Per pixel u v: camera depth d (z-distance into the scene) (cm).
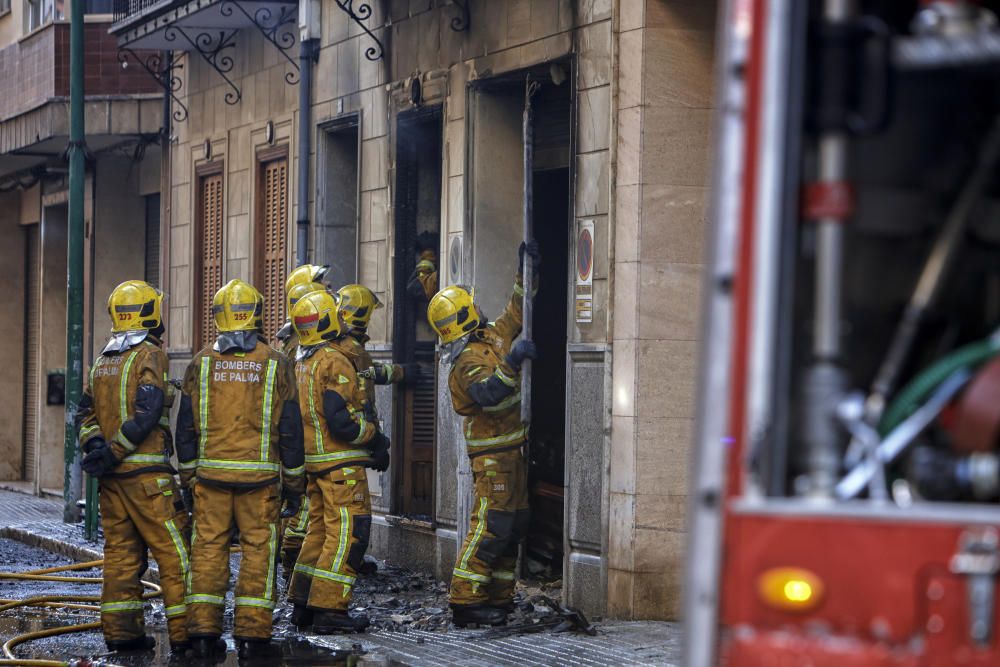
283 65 1708
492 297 1280
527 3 1190
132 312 1002
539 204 1261
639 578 1044
